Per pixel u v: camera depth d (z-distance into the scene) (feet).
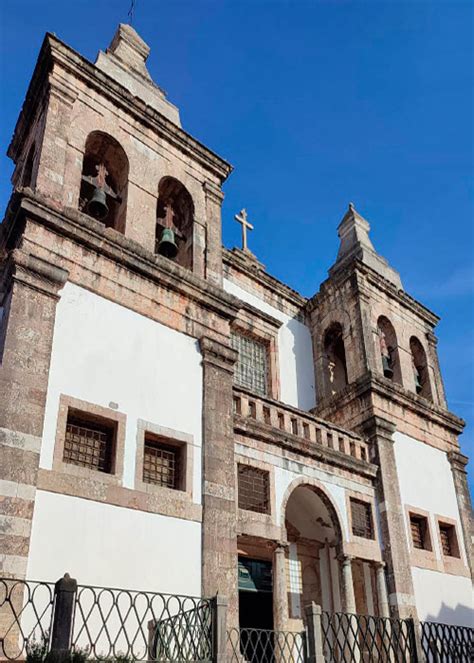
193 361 44.50
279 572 44.37
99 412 37.42
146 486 37.60
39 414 34.37
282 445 49.14
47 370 35.86
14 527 31.07
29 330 36.09
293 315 70.08
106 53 55.36
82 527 33.73
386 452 57.47
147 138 51.11
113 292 41.73
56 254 39.60
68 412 36.50
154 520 36.99
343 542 50.21
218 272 50.85
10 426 33.04
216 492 40.73
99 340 39.55
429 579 54.95
